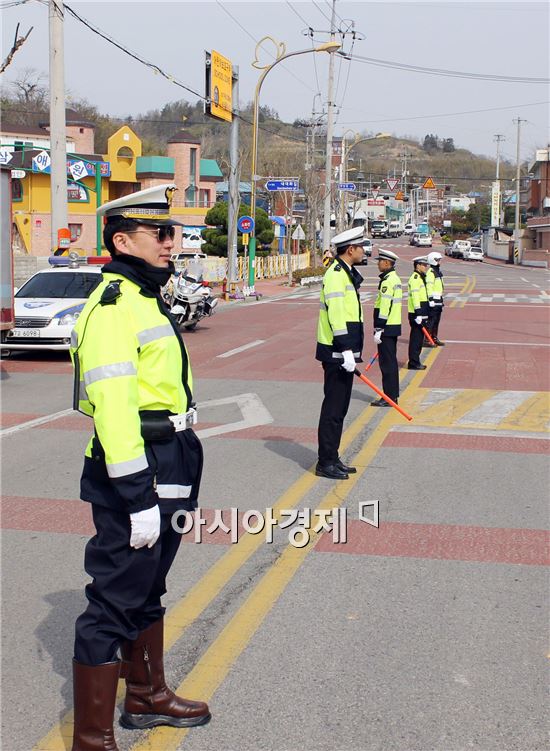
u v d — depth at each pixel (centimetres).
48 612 498
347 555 586
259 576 548
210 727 377
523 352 1691
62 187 1919
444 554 588
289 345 1822
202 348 1766
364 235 759
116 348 329
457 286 4056
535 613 493
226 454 868
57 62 1880
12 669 431
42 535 630
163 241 351
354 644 454
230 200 3294
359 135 5869
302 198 7894
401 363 1537
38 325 1508
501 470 806
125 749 361
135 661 376
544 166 8188
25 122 7962
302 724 379
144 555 341
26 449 898
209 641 457
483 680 416
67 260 1742
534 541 614
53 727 379
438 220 16050
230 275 3281
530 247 7612
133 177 5225
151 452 344
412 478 778
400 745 363
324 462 782
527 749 361
